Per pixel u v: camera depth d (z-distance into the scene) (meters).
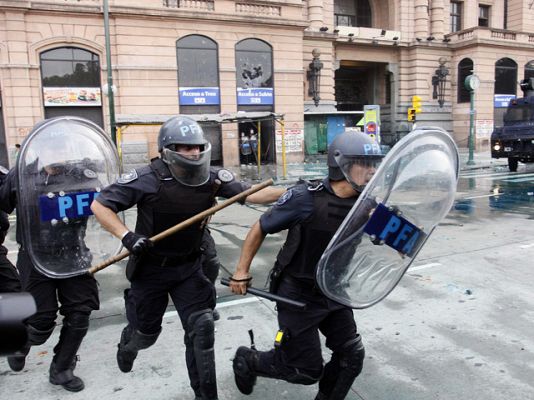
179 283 2.79
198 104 21.58
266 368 2.65
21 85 18.58
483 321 4.15
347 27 27.88
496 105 30.34
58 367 3.16
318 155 26.66
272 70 23.09
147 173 2.67
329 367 2.70
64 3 18.75
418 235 2.53
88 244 3.23
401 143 2.29
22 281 3.15
